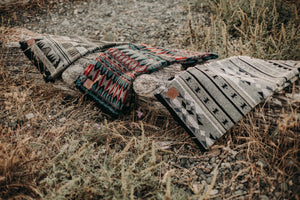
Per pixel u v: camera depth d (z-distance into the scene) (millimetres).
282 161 1810
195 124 1972
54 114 2498
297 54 2723
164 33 3908
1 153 1794
